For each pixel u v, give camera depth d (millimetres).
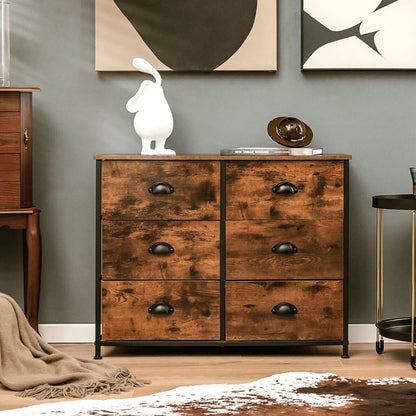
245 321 2750
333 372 2578
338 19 3031
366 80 3082
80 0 3066
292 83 3082
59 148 3094
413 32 3035
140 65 2900
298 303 2754
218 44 3039
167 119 2865
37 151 3094
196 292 2748
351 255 3109
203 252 2744
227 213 2734
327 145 3092
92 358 2818
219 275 2746
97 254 2752
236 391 2299
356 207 3104
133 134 3100
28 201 2850
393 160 3094
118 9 3033
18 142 2771
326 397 2232
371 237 3109
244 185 2729
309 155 2758
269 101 3084
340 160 2730
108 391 2316
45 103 3086
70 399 2246
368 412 2086
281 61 3076
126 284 2746
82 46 3076
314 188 2732
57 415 2057
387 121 3086
